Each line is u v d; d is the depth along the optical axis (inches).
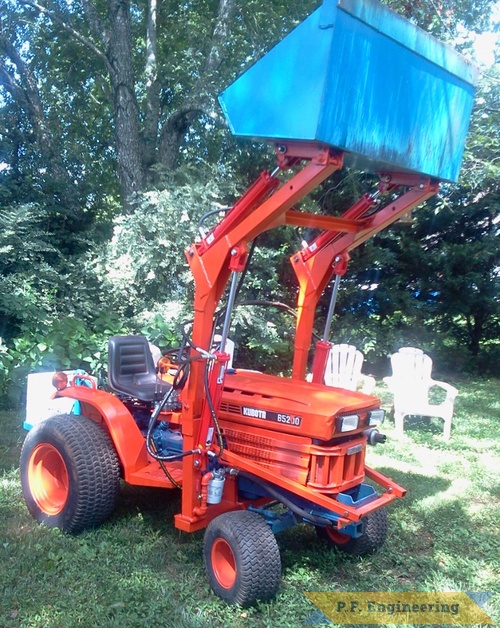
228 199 414.9
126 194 442.3
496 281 533.3
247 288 408.2
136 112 450.0
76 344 294.5
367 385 311.0
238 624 125.9
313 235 436.1
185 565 147.9
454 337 561.0
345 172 438.0
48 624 121.4
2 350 280.2
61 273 387.5
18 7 513.7
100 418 176.1
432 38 133.6
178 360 143.9
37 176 452.8
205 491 143.1
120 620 123.3
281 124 120.7
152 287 381.7
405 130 131.6
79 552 149.5
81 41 454.9
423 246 537.6
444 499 203.3
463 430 307.9
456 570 155.1
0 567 140.0
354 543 159.0
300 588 142.3
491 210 485.1
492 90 340.5
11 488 187.8
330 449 135.7
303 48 117.1
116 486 161.0
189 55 454.3
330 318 167.6
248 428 147.0
